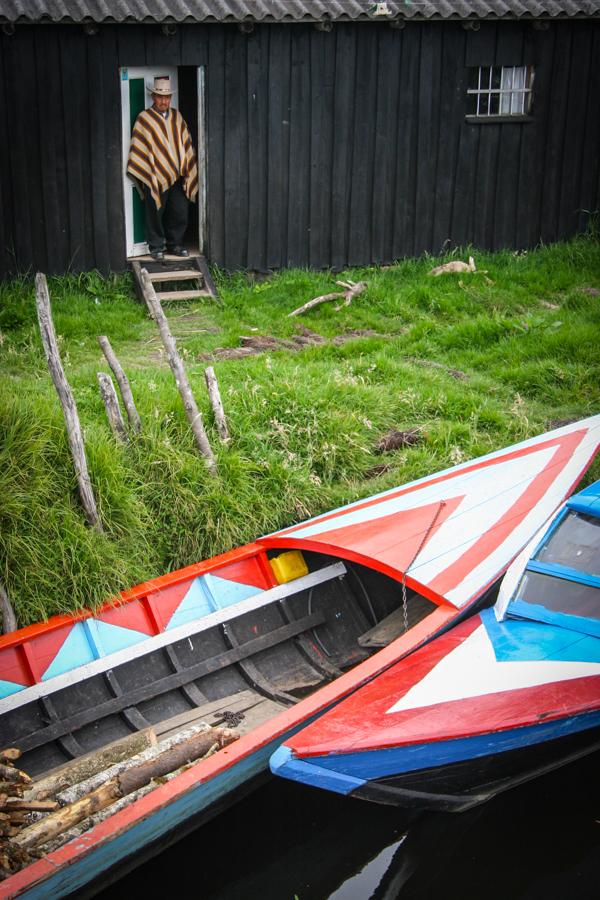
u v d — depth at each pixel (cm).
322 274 1227
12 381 844
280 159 1196
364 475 795
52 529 633
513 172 1295
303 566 670
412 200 1264
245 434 770
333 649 650
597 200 1339
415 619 633
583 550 582
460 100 1244
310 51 1166
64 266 1147
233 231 1207
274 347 1021
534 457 745
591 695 497
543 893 490
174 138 1145
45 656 569
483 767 509
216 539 689
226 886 497
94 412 793
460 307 1136
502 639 546
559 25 1251
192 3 1119
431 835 533
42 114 1092
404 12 1163
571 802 552
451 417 873
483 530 643
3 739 530
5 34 1050
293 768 459
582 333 1009
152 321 1090
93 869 447
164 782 497
